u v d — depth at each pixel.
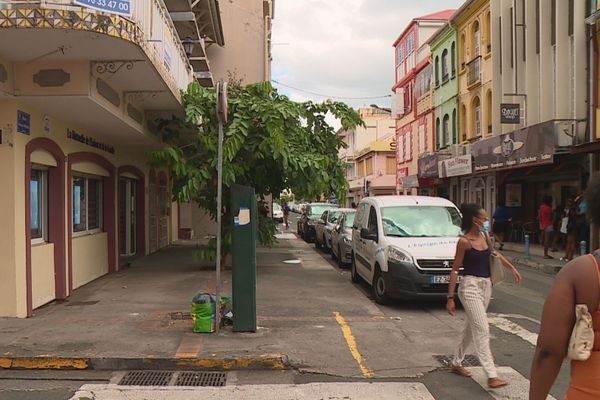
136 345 6.25
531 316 8.39
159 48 8.49
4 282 7.67
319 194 12.89
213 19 21.58
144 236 16.16
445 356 6.22
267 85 11.98
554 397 4.96
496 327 7.64
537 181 21.03
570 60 17.19
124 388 5.19
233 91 11.98
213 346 6.27
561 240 18.55
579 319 2.18
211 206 12.68
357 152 59.66
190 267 13.55
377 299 9.41
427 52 33.00
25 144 7.95
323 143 13.10
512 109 19.44
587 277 2.18
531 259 15.66
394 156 50.75
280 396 5.00
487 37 23.70
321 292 10.20
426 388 5.23
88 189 11.67
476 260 5.38
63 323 7.36
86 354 5.86
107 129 10.73
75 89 7.48
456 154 25.55
